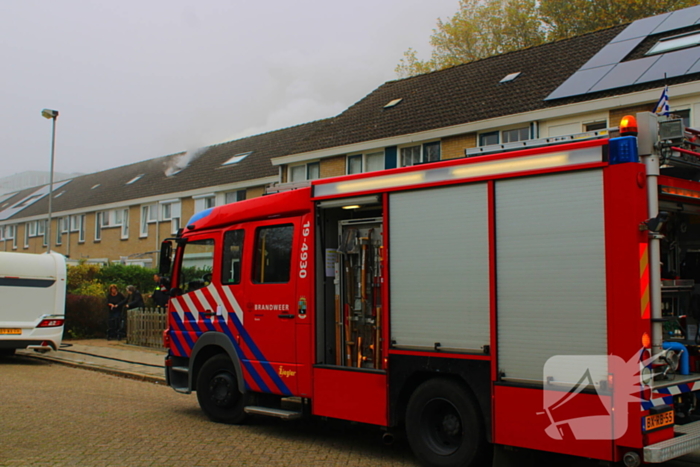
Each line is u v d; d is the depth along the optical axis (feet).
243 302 25.90
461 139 60.39
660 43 54.60
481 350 18.70
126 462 21.03
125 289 76.48
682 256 21.30
